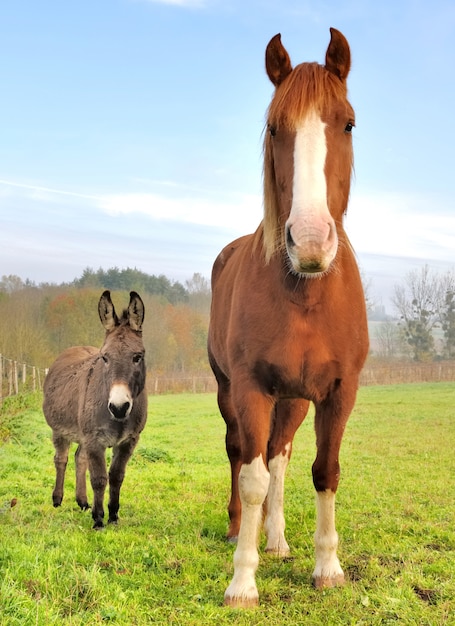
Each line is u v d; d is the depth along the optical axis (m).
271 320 3.49
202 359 54.81
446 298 51.94
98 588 3.46
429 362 50.62
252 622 3.15
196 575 3.82
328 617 3.18
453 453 9.91
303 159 3.05
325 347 3.50
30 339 41.12
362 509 5.91
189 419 17.61
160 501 6.41
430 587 3.62
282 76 3.52
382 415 16.47
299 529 5.14
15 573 3.61
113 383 5.18
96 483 5.31
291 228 2.92
